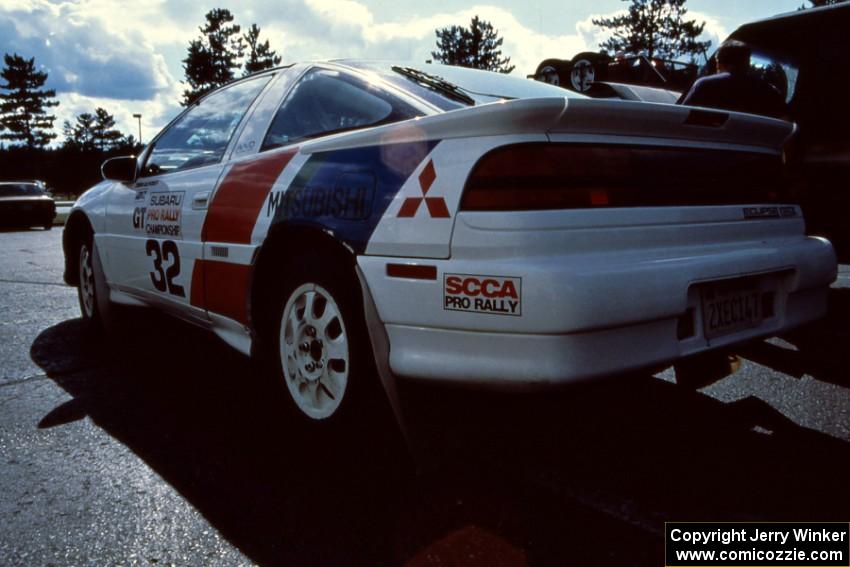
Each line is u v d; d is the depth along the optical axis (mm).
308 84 2791
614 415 2639
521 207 1810
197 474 2197
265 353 2699
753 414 2652
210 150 3119
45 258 9039
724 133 2234
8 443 2467
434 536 1809
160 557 1733
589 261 1822
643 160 2018
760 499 1995
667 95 6039
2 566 1699
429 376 1959
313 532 1841
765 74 4344
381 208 2076
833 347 3518
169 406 2840
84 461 2307
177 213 3109
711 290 2080
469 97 2486
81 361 3539
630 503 1971
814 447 2350
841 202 3914
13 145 78000
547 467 2201
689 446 2361
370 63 2809
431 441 2184
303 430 2449
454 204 1893
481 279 1828
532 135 1845
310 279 2350
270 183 2549
